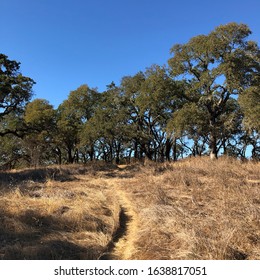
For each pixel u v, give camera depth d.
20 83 24.75
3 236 6.96
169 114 33.84
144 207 9.94
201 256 5.83
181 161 27.77
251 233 6.72
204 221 7.51
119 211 9.45
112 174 21.81
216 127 28.00
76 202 10.21
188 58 28.58
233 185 12.30
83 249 6.48
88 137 33.56
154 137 38.22
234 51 26.11
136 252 6.45
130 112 37.06
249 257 5.89
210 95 26.81
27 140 39.22
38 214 8.46
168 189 13.02
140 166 25.14
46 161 53.91
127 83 35.88
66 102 44.19
